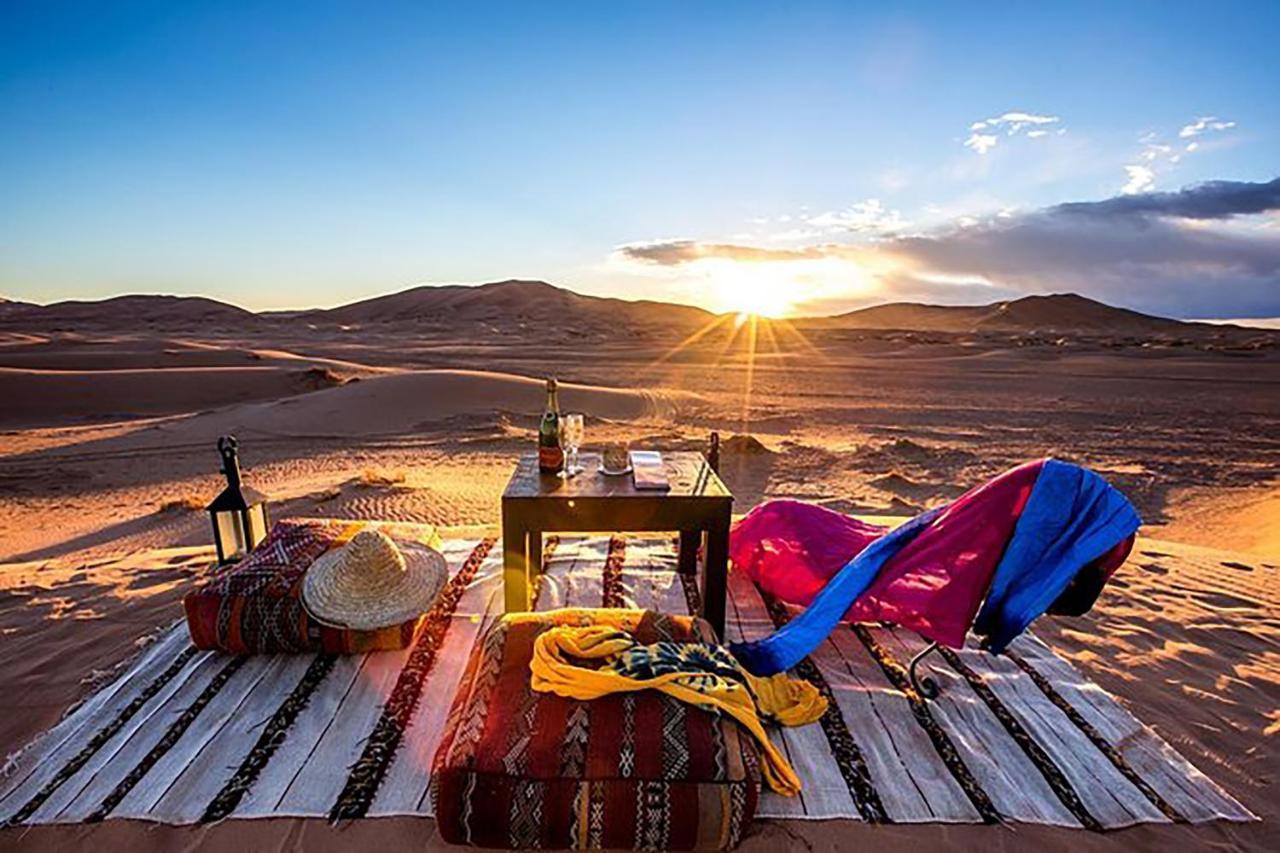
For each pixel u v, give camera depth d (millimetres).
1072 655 3424
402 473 10336
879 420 16906
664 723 2195
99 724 2688
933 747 2627
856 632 3518
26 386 21219
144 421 17281
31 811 2252
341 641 3121
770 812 2285
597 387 21953
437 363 33969
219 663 3107
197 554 4895
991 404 19781
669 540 4844
